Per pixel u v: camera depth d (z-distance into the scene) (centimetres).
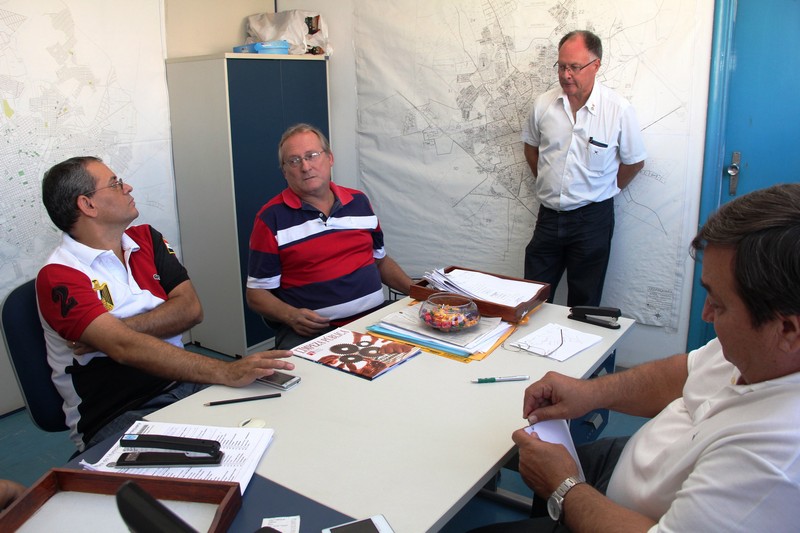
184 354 153
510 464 135
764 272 73
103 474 101
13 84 260
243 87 309
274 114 330
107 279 175
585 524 96
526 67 304
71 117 283
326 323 205
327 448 117
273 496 102
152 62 314
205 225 329
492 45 311
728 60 261
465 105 327
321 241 217
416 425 124
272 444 118
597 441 148
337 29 362
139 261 188
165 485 99
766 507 75
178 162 330
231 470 108
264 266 215
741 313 78
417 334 169
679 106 273
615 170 279
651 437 112
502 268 339
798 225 73
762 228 75
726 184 281
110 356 159
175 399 175
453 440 119
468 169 336
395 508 99
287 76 335
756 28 257
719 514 79
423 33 331
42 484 99
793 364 81
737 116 270
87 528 93
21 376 161
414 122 347
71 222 172
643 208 291
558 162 280
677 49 267
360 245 226
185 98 316
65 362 164
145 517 58
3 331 159
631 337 311
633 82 279
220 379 145
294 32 348
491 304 179
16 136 264
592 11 281
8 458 243
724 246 78
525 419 127
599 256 287
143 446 113
